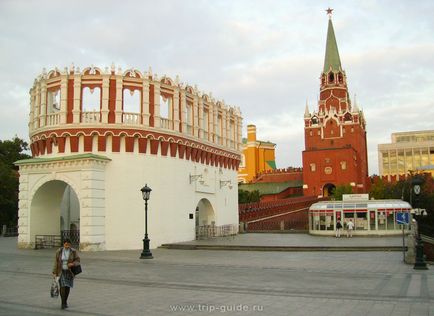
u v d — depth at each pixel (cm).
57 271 1524
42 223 4212
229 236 5466
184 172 4731
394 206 5353
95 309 1500
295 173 13675
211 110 5369
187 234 4716
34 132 4300
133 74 4244
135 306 1539
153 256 3384
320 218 5603
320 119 12850
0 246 4453
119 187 4078
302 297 1664
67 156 3956
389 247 3669
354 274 2295
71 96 4116
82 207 3844
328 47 13600
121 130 4131
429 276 2206
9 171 6969
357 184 11931
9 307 1547
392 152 18675
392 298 1634
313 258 3130
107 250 3938
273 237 5256
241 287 1909
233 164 6056
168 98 4578
